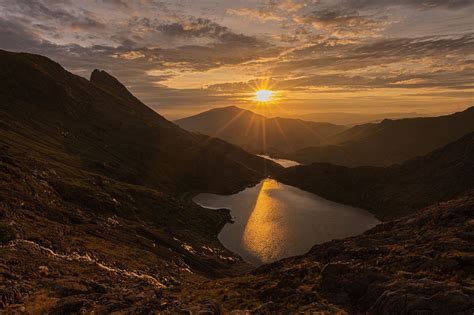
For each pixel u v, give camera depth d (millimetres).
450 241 27766
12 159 90562
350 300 23906
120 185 143500
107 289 26734
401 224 43438
